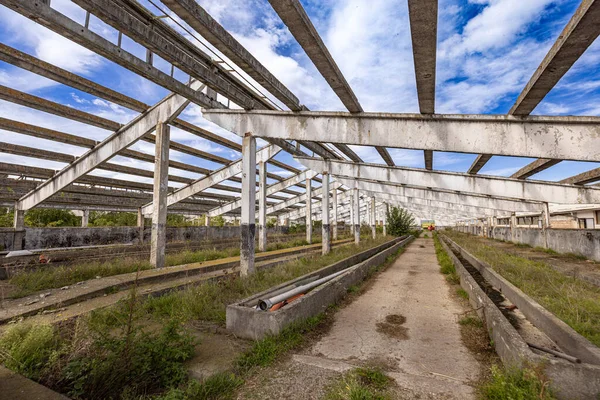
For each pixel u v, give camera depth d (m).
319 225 43.34
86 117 11.50
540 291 7.03
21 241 15.70
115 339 3.58
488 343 4.66
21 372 3.19
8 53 7.40
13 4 5.02
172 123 12.90
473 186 15.44
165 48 6.56
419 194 22.91
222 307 5.94
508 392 2.93
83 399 2.98
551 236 18.33
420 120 7.91
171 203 22.95
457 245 20.08
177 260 11.71
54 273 8.18
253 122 9.98
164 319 5.41
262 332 4.59
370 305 7.00
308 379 3.49
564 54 4.43
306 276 8.22
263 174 19.69
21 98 9.53
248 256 9.41
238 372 3.67
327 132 8.96
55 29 5.73
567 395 2.99
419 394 3.19
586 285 7.95
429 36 4.36
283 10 4.43
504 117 6.92
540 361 3.15
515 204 20.41
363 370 3.66
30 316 5.36
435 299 7.55
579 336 3.94
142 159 16.58
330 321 5.84
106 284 7.39
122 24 5.66
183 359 3.72
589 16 3.69
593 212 21.69
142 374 3.27
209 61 7.73
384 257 15.74
